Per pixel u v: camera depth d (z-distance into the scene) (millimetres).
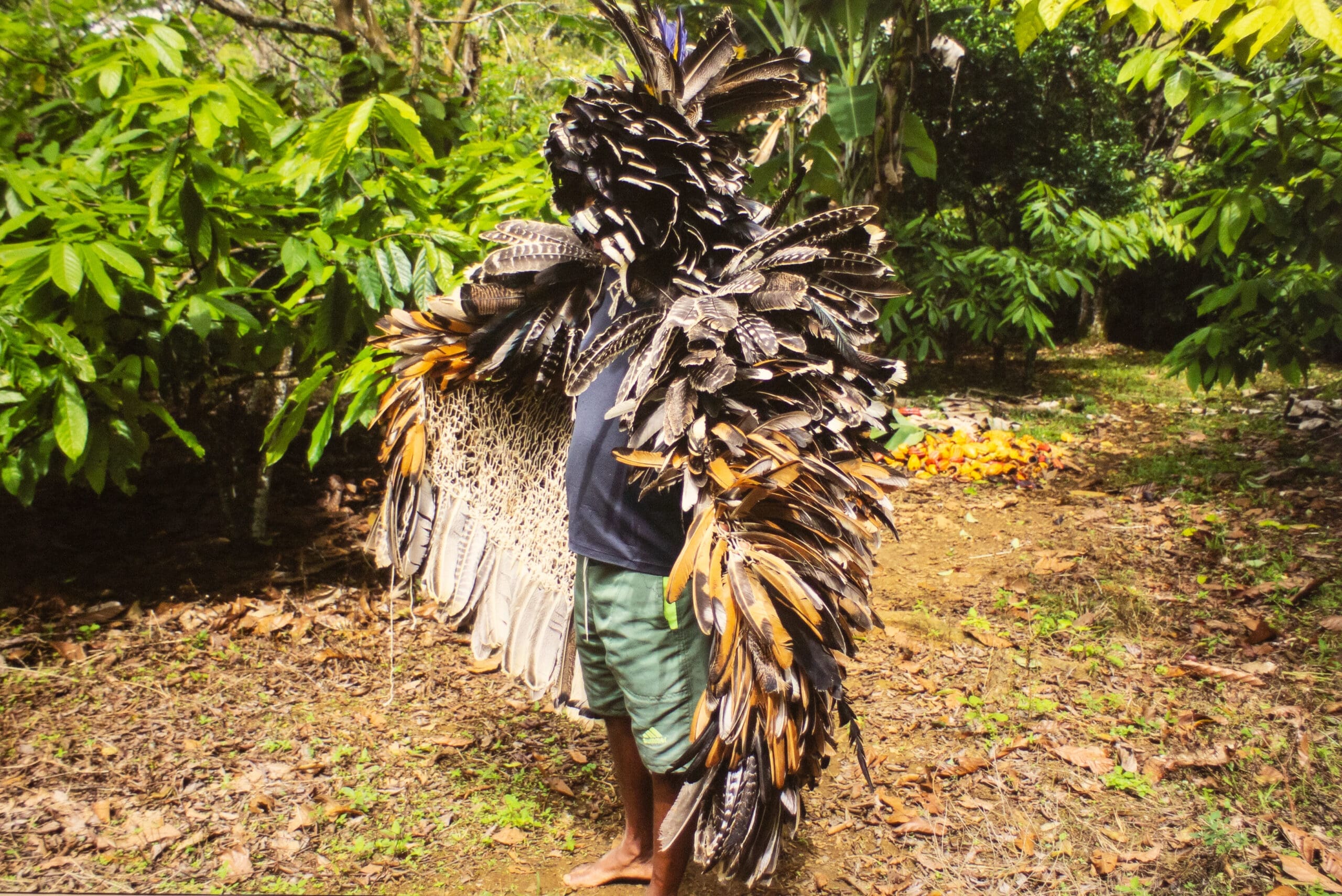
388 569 4121
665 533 1923
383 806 2592
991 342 8797
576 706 2404
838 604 1902
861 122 4988
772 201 5668
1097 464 6312
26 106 4027
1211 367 5531
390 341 2365
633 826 2273
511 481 2420
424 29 7117
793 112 5270
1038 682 3309
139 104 3049
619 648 1968
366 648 3502
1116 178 9328
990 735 2965
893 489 1980
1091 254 7781
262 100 3145
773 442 1767
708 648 1973
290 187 3555
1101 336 12398
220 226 3215
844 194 5449
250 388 4852
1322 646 3443
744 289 1788
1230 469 5953
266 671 3285
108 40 3262
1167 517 5090
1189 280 11336
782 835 2125
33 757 2705
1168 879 2281
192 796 2570
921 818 2547
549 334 2039
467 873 2342
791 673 1821
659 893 2074
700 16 5609
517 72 7824
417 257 3467
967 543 4789
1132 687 3248
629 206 1858
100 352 3107
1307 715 2988
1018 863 2363
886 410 2004
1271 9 2580
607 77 2021
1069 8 2834
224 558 4148
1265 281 5066
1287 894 2168
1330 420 7031
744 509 1768
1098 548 4637
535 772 2795
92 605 3643
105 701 3029
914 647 3596
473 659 3465
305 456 5246
